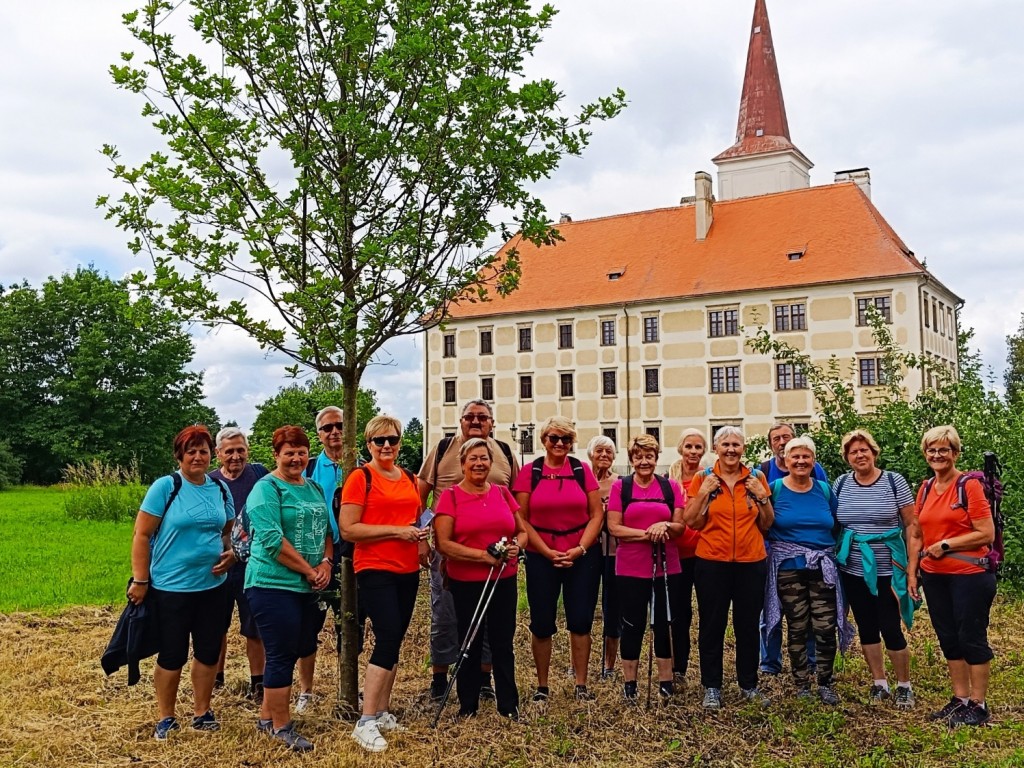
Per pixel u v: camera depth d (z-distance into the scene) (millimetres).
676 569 6973
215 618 6078
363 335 6348
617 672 7656
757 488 6684
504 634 6336
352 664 6488
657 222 52219
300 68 6336
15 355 54312
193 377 56125
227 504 6270
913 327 41000
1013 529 10875
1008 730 5973
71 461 50656
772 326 44438
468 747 5758
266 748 5656
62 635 9555
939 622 6453
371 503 5980
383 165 6340
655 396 47688
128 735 5980
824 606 6727
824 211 46719
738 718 6305
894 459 11938
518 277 6793
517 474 7055
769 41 60938
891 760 5539
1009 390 13523
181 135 6090
